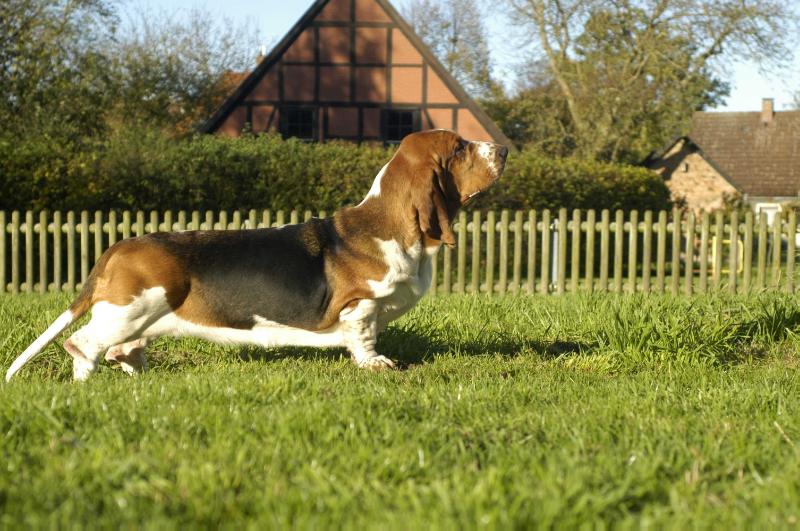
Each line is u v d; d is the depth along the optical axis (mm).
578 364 6625
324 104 30469
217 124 30469
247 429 3891
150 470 3268
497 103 45281
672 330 6910
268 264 5824
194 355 6953
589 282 14203
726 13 35125
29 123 22562
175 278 5664
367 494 3037
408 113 30672
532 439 3891
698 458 3580
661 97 37719
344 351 6875
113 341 5680
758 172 51156
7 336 6957
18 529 2730
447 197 6043
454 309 9258
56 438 3682
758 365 6855
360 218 5980
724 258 26484
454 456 3553
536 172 19344
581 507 2848
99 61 29812
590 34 36906
